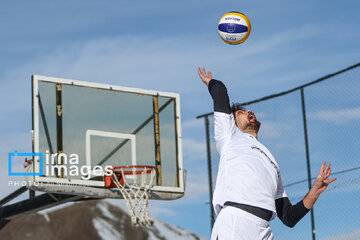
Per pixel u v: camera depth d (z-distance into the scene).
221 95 3.65
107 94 9.22
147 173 9.11
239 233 3.32
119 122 9.16
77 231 23.91
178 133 9.52
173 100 9.66
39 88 8.76
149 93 9.52
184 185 9.38
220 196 3.46
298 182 10.20
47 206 9.37
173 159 9.41
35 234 23.44
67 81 8.96
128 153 9.09
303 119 10.14
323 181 3.55
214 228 3.44
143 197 9.03
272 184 3.46
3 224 9.88
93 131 8.92
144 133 9.29
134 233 24.25
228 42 5.98
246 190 3.37
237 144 3.54
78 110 8.92
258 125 3.80
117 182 8.80
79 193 8.59
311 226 9.76
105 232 23.84
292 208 3.62
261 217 3.37
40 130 8.60
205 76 3.83
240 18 5.93
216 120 3.62
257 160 3.46
